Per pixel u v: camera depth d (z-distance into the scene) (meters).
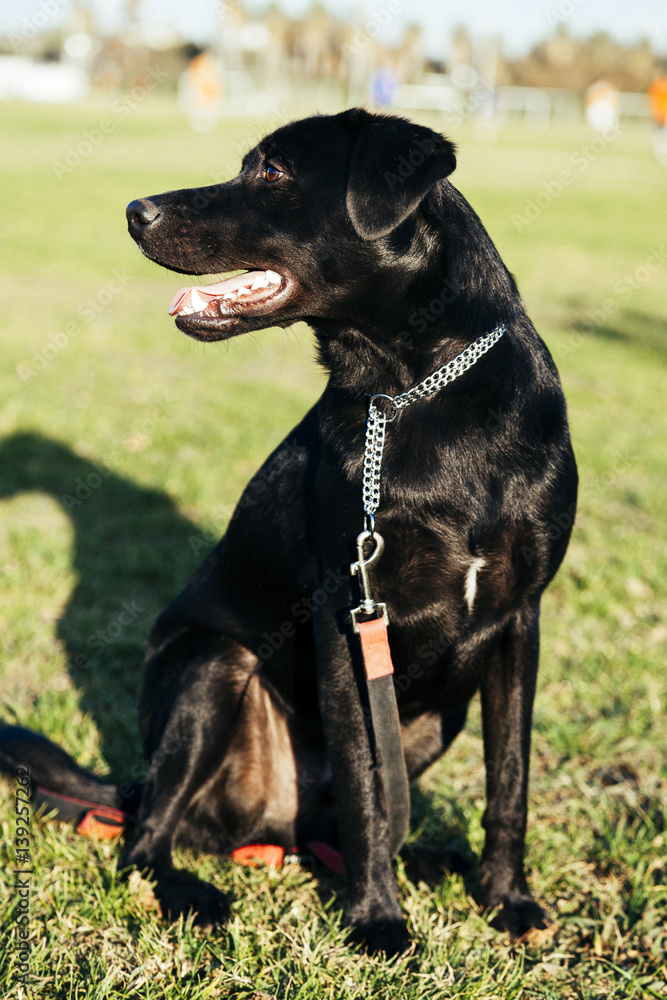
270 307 2.42
